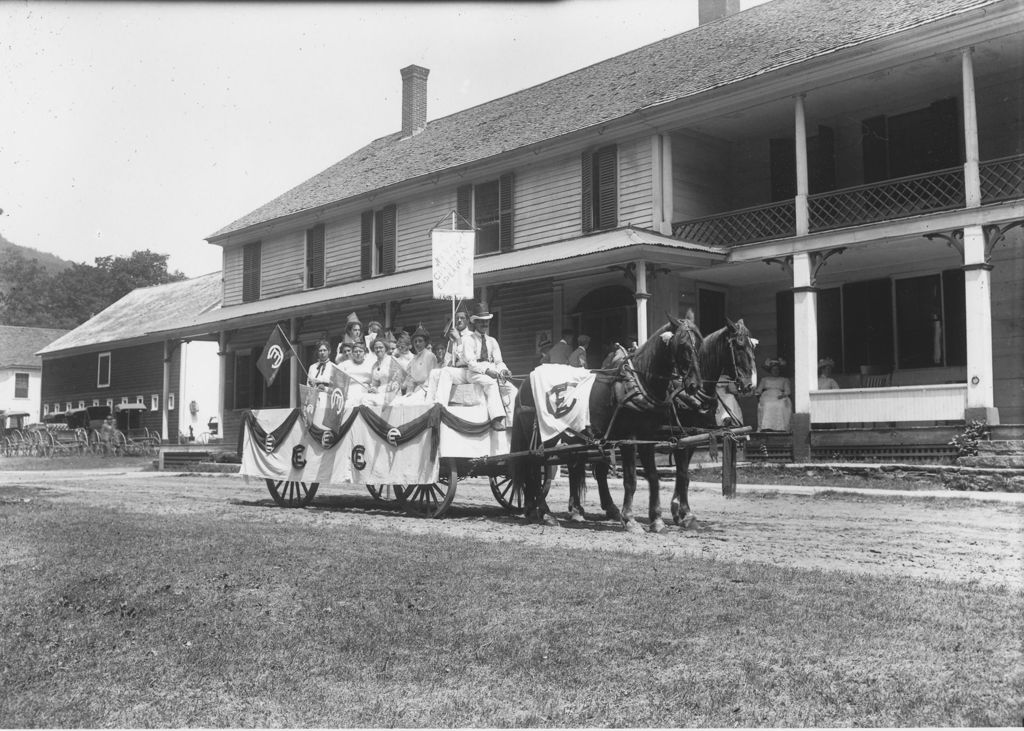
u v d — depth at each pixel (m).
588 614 5.80
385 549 8.35
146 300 50.41
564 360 13.20
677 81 21.33
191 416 41.66
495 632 5.45
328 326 29.78
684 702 4.34
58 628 5.69
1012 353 17.41
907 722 4.05
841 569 7.49
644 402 9.98
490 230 25.14
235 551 8.13
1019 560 7.99
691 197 21.27
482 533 9.97
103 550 8.16
